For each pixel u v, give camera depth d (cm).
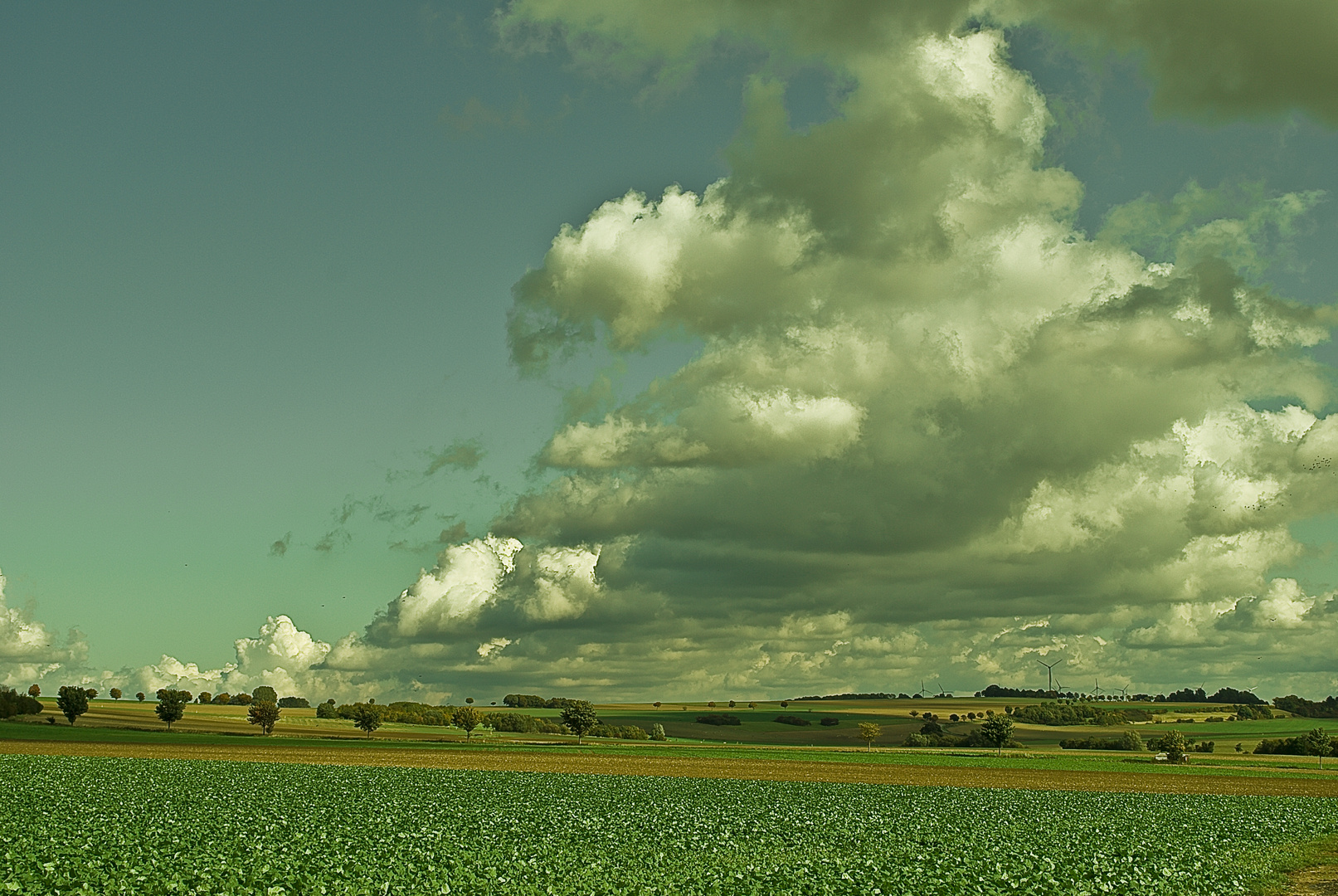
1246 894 3294
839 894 3159
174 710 18150
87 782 6888
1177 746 14812
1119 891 3309
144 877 3119
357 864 3434
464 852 3797
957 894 3191
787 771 10456
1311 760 16325
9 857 3316
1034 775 10512
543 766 10562
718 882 3269
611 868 3588
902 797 7112
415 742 15712
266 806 5484
